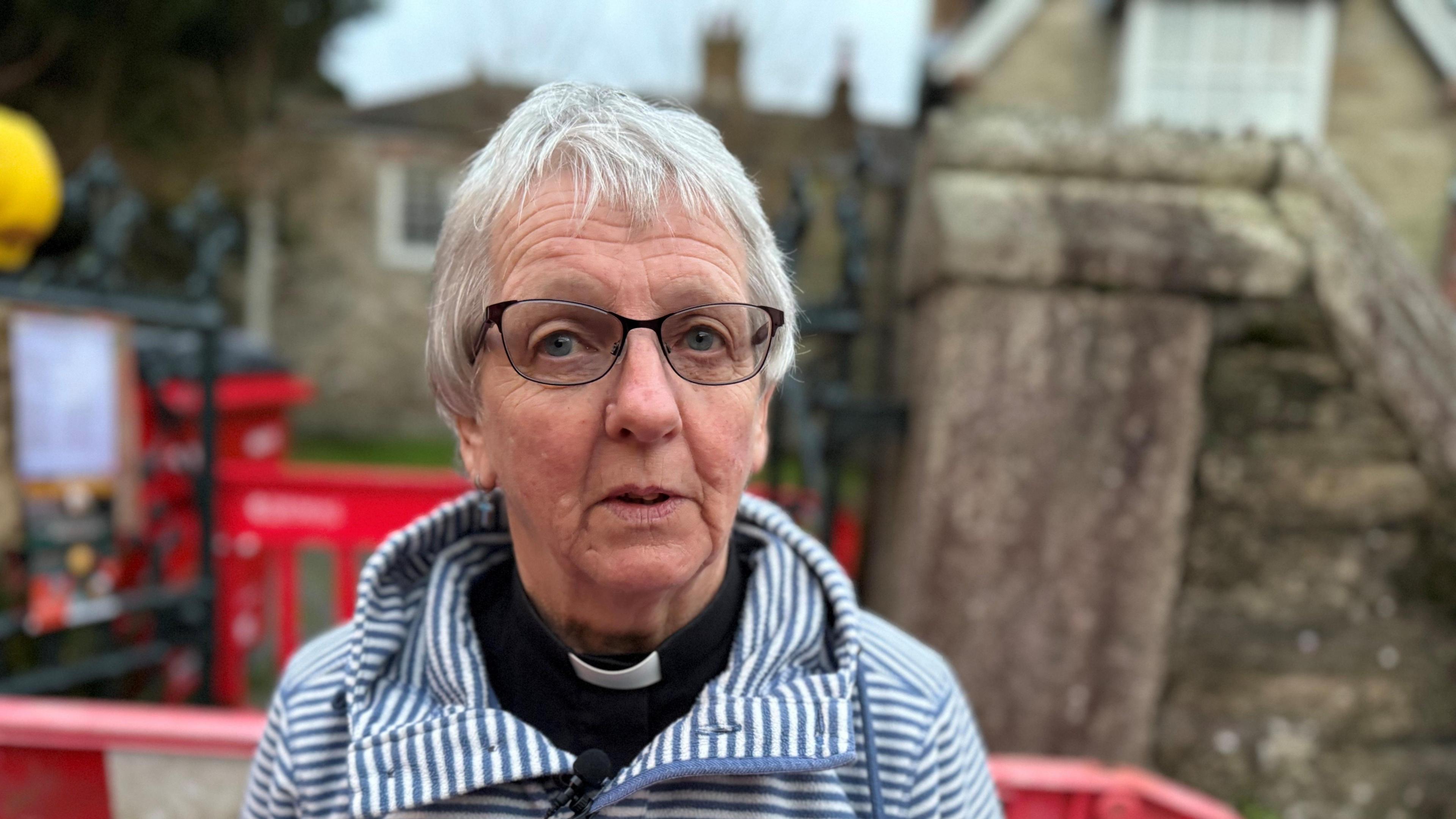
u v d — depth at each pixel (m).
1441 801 2.42
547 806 0.93
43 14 10.11
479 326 0.97
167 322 3.09
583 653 1.04
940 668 1.12
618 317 0.89
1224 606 2.40
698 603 1.03
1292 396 2.35
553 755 0.91
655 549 0.91
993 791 1.14
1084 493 2.38
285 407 4.66
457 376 1.02
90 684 3.32
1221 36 8.99
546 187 0.92
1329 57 9.00
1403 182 9.08
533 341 0.91
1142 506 2.38
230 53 11.98
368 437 11.88
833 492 2.71
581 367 0.91
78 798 1.52
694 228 0.92
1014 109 2.56
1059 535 2.39
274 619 3.98
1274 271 2.28
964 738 1.08
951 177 2.50
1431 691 2.41
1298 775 2.42
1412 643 2.39
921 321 2.69
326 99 13.03
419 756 0.92
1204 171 2.46
